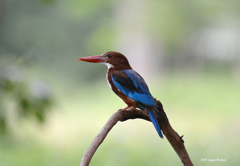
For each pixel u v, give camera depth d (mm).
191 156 8688
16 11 23125
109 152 9281
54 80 25172
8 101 4184
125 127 11719
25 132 10727
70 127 12336
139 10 19203
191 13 18312
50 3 5969
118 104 16141
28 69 4738
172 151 9055
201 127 11398
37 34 24109
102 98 18266
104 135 3162
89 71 27062
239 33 23266
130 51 22531
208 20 18672
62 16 23953
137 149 9406
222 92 16891
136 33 21656
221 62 25812
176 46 24250
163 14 18516
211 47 25672
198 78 20859
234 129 10625
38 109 4242
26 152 9320
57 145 10125
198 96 16312
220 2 17109
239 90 17141
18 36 23422
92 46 19828
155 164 8391
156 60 23188
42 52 24734
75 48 26000
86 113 14953
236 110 13242
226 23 18781
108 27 19938
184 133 10922
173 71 24922
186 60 27031
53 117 13305
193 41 24516
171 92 17484
